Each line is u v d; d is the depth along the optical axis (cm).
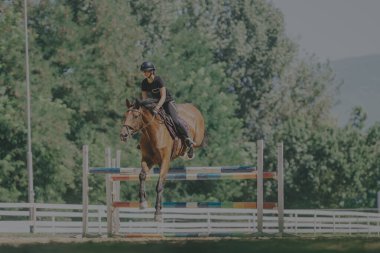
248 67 9250
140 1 8150
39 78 5947
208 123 7425
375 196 8669
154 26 8194
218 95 7550
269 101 9156
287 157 8369
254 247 1050
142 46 7956
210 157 7162
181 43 7969
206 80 7512
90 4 6675
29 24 6419
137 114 1828
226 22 9431
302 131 8400
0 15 6044
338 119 9638
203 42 8069
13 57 5719
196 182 7119
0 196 5384
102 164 6028
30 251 1042
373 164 8619
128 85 6825
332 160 8244
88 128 6334
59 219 5747
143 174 1877
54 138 5562
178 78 7469
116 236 1997
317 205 8344
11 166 5403
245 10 9306
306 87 9494
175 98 7394
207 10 9438
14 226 3256
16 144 5525
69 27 6391
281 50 9212
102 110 6488
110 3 6638
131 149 6412
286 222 4194
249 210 3719
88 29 6512
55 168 5591
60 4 6444
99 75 6469
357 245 1077
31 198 4484
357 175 8306
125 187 6309
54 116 5619
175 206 1952
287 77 9325
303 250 1000
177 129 1903
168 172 1959
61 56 6312
